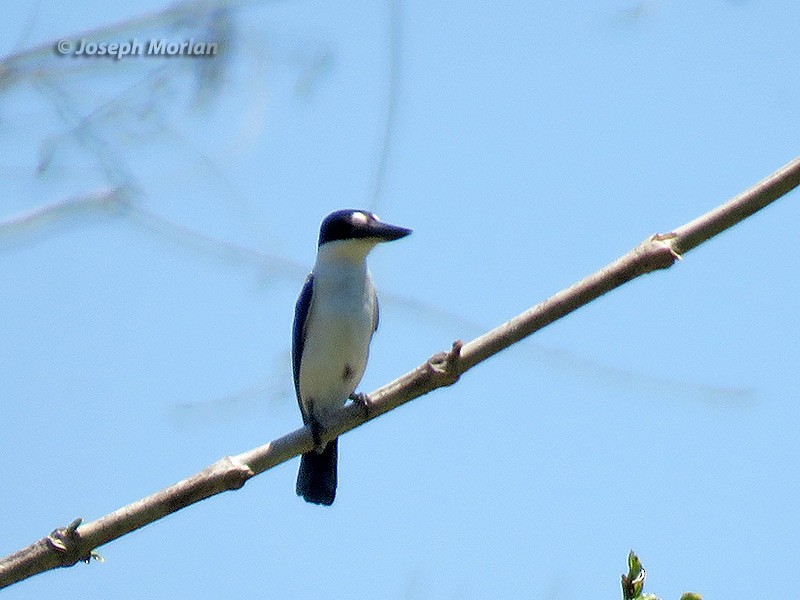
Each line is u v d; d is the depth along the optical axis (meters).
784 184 6.38
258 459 6.71
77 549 5.88
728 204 6.41
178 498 6.12
